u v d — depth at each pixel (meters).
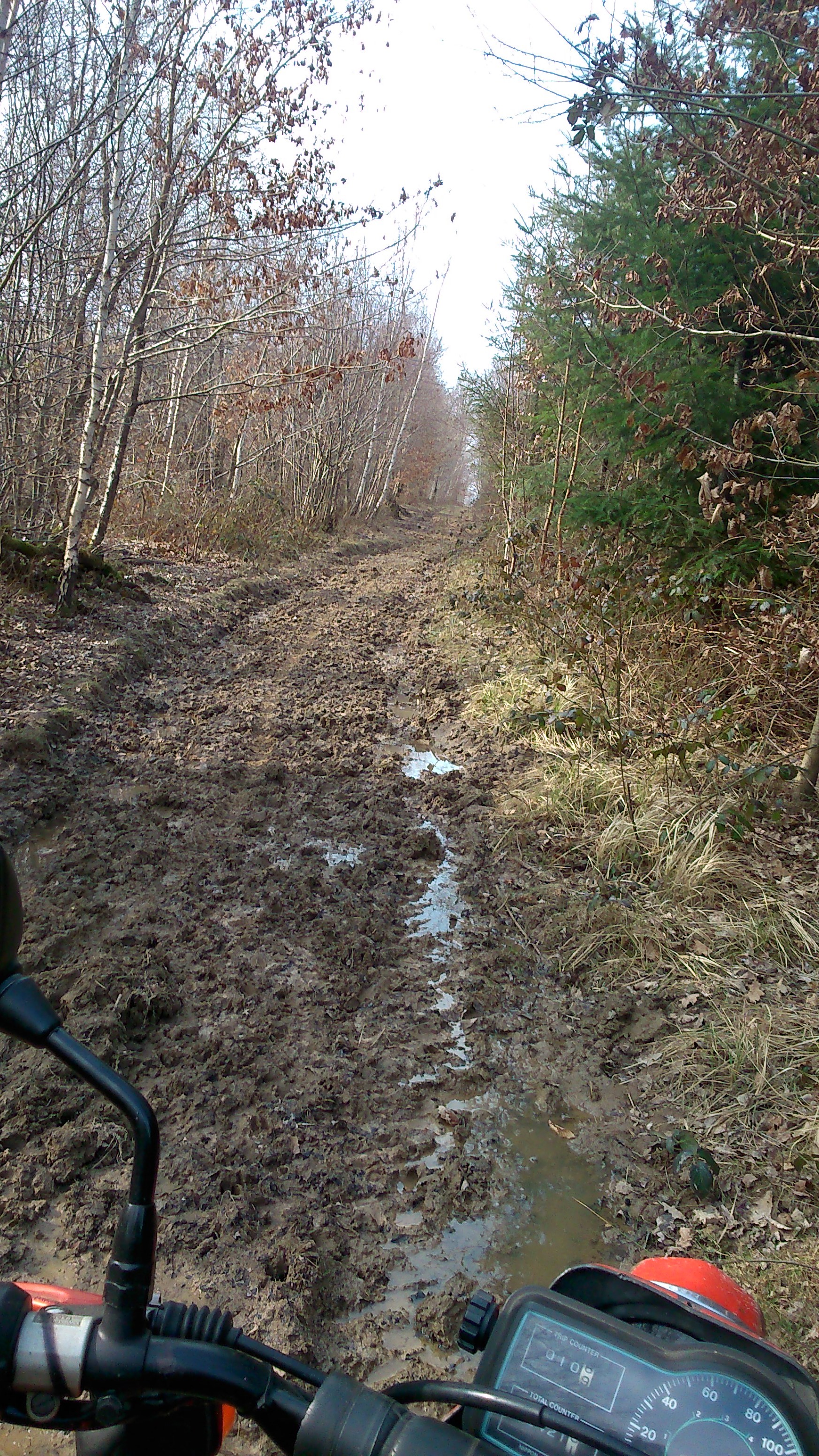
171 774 7.48
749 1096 4.15
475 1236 3.42
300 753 8.22
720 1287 1.90
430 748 8.80
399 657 12.45
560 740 8.21
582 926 5.57
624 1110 4.18
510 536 14.67
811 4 5.56
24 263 12.70
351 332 26.36
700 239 8.84
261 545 19.75
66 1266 3.10
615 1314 1.58
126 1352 1.13
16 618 10.49
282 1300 3.00
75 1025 4.17
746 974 5.03
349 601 16.72
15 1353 1.14
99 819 6.52
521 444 16.25
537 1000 4.96
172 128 11.86
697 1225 3.54
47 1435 2.56
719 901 5.75
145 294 12.24
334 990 4.79
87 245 12.37
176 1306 1.24
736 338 8.84
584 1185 3.72
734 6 5.54
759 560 8.24
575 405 11.44
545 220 13.17
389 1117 3.97
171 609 12.60
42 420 12.44
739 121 5.39
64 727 7.94
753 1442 1.15
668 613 9.11
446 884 6.14
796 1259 3.32
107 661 9.66
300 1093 4.02
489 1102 4.15
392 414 36.00
